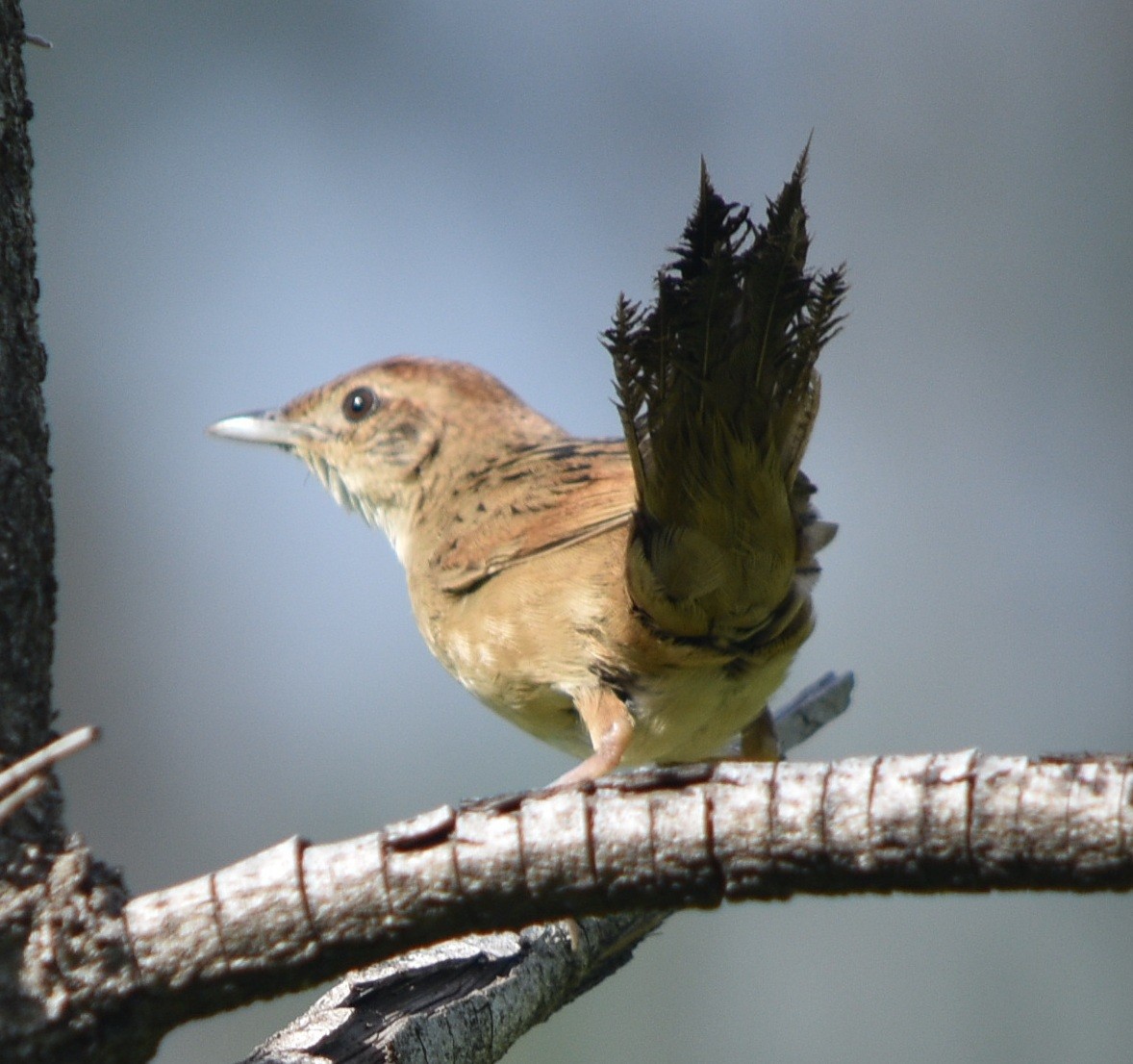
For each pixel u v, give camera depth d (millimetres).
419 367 13867
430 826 5641
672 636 10109
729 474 8906
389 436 13641
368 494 13883
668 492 9102
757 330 8461
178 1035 17641
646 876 5453
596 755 10250
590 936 9273
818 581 10102
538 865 5516
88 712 22672
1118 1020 18312
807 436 8977
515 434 13422
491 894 5574
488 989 8461
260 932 5719
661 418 8789
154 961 5766
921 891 5254
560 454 12227
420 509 13375
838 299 8469
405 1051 7562
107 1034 5828
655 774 5535
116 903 5871
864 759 5320
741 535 9273
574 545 10688
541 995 8883
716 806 5344
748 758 11766
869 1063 18297
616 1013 18141
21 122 6824
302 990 5887
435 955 8633
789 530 9328
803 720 12945
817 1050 18078
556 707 10984
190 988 5789
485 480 12156
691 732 10828
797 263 8297
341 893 5660
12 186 6699
